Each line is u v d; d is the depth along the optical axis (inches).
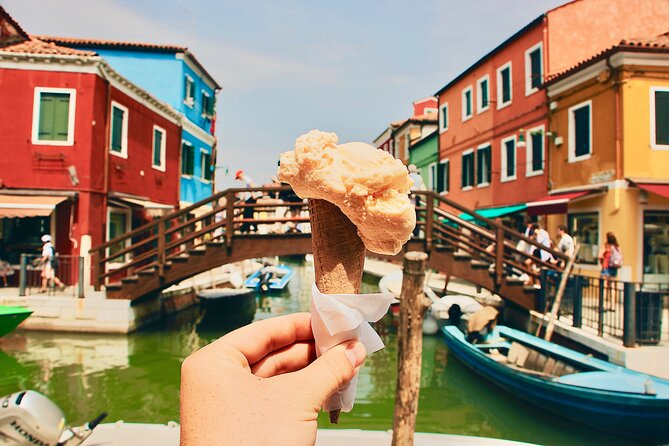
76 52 534.9
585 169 523.5
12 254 525.0
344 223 56.2
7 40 564.4
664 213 463.5
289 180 55.0
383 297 53.9
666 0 641.0
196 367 46.6
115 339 428.8
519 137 631.2
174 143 786.8
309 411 44.4
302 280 1016.2
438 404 292.8
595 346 301.0
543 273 404.5
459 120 912.9
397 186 54.2
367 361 389.1
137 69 795.4
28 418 130.2
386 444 163.8
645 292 289.3
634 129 466.3
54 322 439.2
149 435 170.6
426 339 452.1
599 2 626.8
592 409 231.5
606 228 480.1
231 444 40.6
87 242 519.5
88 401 291.0
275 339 57.7
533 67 658.2
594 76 505.7
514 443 161.5
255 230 532.4
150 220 709.9
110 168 575.2
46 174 521.7
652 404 214.8
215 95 1030.4
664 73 466.9
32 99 521.7
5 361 366.9
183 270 447.2
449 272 424.8
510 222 719.1
